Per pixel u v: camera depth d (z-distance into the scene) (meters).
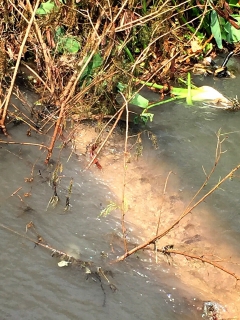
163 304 2.04
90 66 2.98
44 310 1.97
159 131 3.16
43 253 2.21
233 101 3.51
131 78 2.89
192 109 3.44
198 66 3.96
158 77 3.51
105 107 3.06
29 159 2.78
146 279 2.14
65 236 2.32
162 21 3.20
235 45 4.25
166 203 2.59
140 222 2.47
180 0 3.83
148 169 2.83
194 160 2.93
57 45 3.19
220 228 2.45
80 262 2.18
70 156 2.85
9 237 2.27
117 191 2.66
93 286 2.08
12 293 2.02
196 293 2.10
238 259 2.29
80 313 1.97
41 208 2.45
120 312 1.99
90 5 3.32
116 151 2.93
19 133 2.97
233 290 2.12
